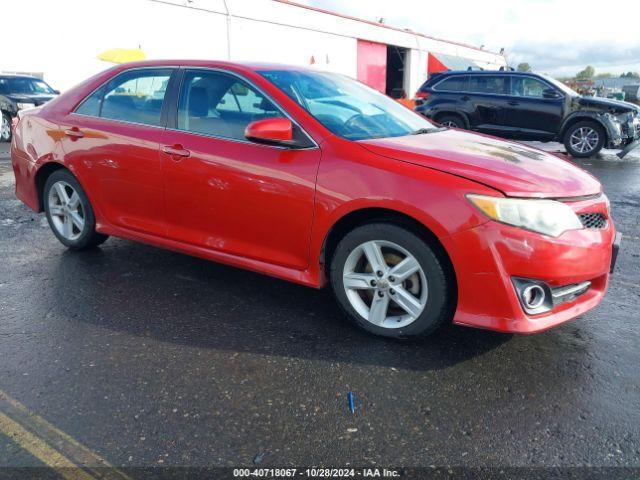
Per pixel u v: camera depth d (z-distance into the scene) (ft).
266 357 8.97
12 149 14.73
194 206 11.02
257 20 60.80
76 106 13.12
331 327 10.09
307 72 11.97
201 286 12.00
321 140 9.62
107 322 10.18
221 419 7.34
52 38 45.42
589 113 32.86
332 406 7.64
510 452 6.73
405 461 6.57
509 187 8.23
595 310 10.96
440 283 8.68
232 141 10.48
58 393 7.89
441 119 37.35
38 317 10.34
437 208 8.32
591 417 7.42
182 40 53.62
